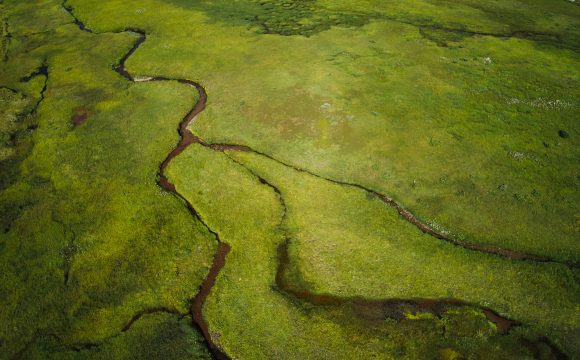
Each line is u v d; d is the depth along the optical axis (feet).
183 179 79.10
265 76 108.47
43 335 55.52
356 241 66.28
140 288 60.90
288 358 52.65
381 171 78.59
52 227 70.28
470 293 59.00
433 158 81.20
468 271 61.67
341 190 75.05
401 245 65.51
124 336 55.16
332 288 60.34
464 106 96.37
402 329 55.06
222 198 74.74
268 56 118.62
